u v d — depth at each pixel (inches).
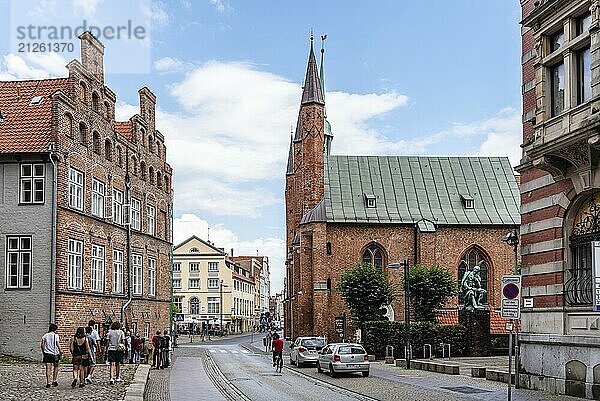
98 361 1576.0
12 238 1561.3
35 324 1541.6
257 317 6796.3
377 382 1285.7
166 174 2406.5
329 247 2642.7
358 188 2802.7
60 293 1560.0
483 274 2699.3
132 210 2069.4
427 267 2479.1
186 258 5285.4
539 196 1086.4
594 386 916.6
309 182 2790.4
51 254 1547.7
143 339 1756.9
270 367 1724.9
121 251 1952.5
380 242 2667.3
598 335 934.4
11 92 1697.8
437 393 1065.5
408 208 2748.5
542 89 1018.7
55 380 1027.9
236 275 5497.1
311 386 1209.4
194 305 5255.9
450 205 2783.0
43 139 1567.4
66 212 1599.4
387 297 2368.4
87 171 1726.1
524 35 1143.6
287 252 3412.9
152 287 2240.4
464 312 2097.7
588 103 900.0
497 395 1011.9
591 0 910.4
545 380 1029.2
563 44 974.4
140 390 973.8
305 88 2854.3
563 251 1024.9
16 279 1557.6
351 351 1421.0
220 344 3329.2
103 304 1797.5
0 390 969.5
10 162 1567.4
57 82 1711.4
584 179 960.3
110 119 1893.5
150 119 2240.4
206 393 1052.5
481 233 2699.3
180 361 1903.3
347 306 2517.2
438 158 2972.4
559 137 930.7
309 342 1749.5
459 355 2057.1
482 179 2913.4
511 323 884.0
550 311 1036.5
